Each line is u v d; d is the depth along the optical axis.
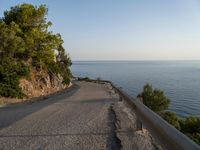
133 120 10.01
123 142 6.82
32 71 34.50
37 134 7.69
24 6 34.72
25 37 32.88
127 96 11.59
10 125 9.12
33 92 31.17
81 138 7.22
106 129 8.38
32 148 6.27
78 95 24.73
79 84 57.03
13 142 6.82
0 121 10.18
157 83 195.25
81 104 16.19
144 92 69.06
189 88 167.12
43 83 36.47
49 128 8.52
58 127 8.69
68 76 50.06
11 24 31.28
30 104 18.39
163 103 67.69
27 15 34.62
